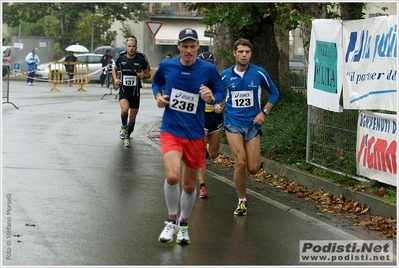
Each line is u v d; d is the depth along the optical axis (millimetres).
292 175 12648
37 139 16828
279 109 17797
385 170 10422
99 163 13883
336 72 11555
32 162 13578
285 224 9531
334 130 12211
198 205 10625
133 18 63312
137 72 16375
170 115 8320
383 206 9938
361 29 10805
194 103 8258
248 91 10031
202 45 62750
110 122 21453
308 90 12836
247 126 10078
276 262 7723
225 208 10461
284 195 11672
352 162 11523
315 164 12617
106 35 65188
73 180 12000
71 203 10258
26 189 11086
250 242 8539
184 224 8398
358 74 10898
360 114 11164
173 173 8125
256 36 19938
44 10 63906
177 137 8281
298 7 16016
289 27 16812
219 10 16641
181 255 7875
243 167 9914
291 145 13758
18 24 64562
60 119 21594
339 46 11438
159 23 35375
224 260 7730
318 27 12336
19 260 7453
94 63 48094
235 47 10047
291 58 49219
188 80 8219
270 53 20094
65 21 66562
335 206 10711
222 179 12953
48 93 34531
